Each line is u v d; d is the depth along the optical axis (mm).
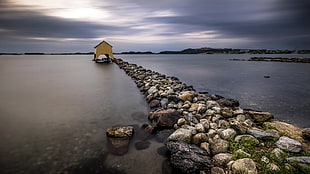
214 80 24828
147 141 6570
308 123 8852
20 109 10188
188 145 5648
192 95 12070
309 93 15789
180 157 5105
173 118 8172
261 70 39969
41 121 8406
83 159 5324
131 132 6992
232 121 7957
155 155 5621
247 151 5461
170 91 13438
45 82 20141
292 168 4473
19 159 5242
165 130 7578
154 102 11305
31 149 5824
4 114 9328
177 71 38625
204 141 6277
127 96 13891
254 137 6238
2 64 54875
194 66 54375
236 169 4578
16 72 30656
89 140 6543
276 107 11492
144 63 70688
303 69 41750
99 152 5727
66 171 4766
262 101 13047
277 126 7363
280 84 20922
